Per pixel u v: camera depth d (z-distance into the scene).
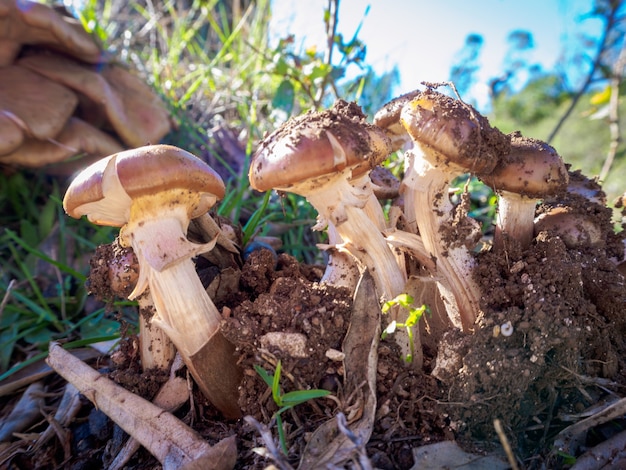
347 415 0.14
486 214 0.35
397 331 0.16
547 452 0.15
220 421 0.17
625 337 0.17
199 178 0.15
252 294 0.19
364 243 0.16
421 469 0.14
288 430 0.15
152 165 0.14
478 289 0.16
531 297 0.15
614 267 0.17
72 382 0.18
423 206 0.16
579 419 0.15
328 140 0.14
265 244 0.22
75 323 0.27
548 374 0.15
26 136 0.30
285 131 0.14
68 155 0.32
